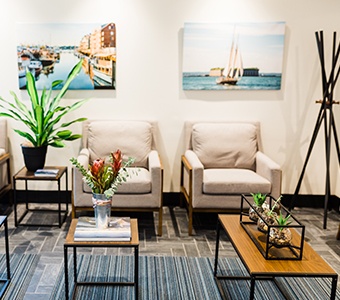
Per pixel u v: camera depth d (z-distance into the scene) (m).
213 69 3.79
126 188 3.14
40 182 3.95
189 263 2.80
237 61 3.77
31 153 3.38
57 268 2.67
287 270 1.90
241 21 3.72
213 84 3.82
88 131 3.74
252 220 2.40
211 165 3.69
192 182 3.22
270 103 3.90
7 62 3.74
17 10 3.65
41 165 3.45
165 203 4.04
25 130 3.86
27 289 2.42
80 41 3.70
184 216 3.72
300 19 3.74
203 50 3.74
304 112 3.91
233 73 3.80
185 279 2.59
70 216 3.61
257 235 2.27
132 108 3.88
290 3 3.71
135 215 3.70
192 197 3.23
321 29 3.76
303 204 4.06
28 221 3.47
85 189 3.19
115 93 3.84
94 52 3.73
